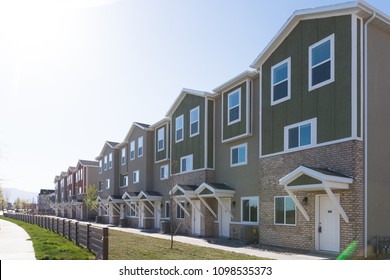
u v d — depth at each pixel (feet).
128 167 116.98
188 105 81.41
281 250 47.73
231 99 67.15
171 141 88.17
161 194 95.96
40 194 336.70
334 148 44.09
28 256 40.88
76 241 52.70
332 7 45.27
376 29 46.14
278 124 53.47
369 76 44.47
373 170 43.37
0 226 108.17
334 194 43.39
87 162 181.57
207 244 55.67
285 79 52.90
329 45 46.19
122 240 58.70
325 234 44.70
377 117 44.73
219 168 71.67
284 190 51.21
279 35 53.31
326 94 45.88
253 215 60.64
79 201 178.09
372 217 42.37
